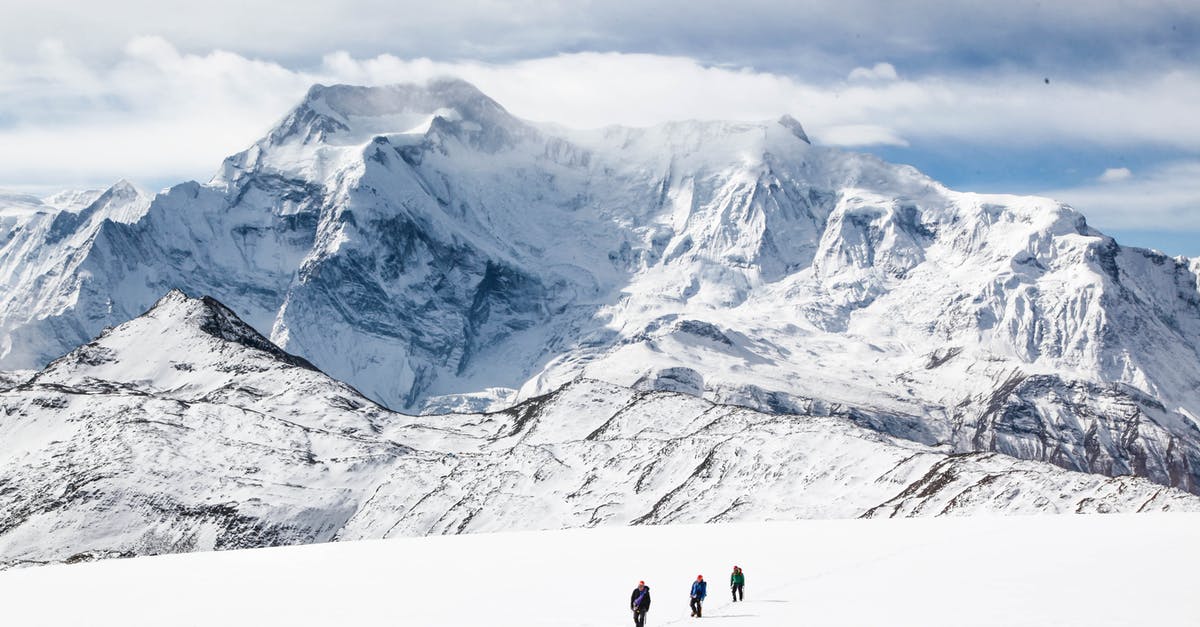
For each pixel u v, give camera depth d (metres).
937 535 119.69
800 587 87.75
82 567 138.38
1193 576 85.12
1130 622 71.12
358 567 119.56
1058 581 84.75
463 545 140.88
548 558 117.50
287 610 92.81
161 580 117.75
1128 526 119.44
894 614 75.38
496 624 80.38
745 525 150.00
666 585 93.38
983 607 76.44
